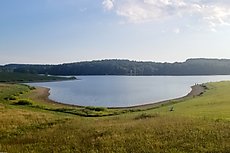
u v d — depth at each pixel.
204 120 31.64
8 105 70.38
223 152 20.94
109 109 77.25
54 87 178.75
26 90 136.62
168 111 51.53
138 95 130.88
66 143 26.17
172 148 22.41
